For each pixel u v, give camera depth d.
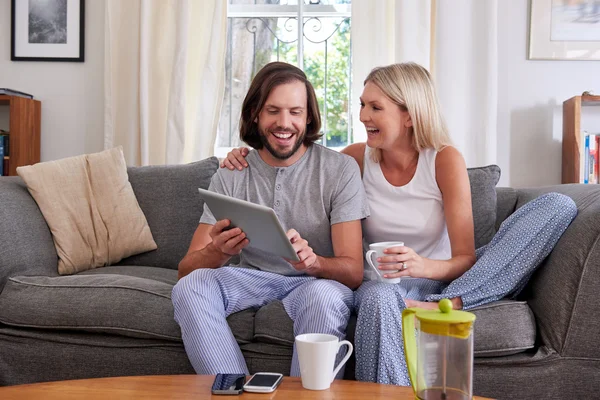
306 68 3.58
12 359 1.88
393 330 1.52
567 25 3.28
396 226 1.93
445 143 1.94
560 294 1.67
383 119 1.90
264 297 1.81
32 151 3.40
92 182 2.52
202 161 2.62
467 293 1.72
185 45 3.27
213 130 3.34
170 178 2.59
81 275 2.07
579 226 1.70
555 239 1.76
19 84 3.52
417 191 1.93
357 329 1.55
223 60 3.33
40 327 1.87
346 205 1.86
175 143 3.28
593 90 3.30
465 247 1.83
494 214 2.26
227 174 1.98
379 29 3.25
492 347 1.64
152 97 3.34
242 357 1.59
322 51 3.57
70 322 1.84
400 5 3.18
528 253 1.75
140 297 1.85
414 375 0.99
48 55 3.49
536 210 1.79
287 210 1.91
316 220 1.88
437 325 0.91
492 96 3.18
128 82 3.38
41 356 1.87
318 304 1.58
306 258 1.64
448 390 0.90
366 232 1.98
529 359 1.64
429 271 1.69
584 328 1.64
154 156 3.36
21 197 2.33
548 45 3.29
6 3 3.52
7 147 3.32
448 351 0.90
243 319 1.76
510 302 1.72
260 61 3.58
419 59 3.19
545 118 3.32
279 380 1.15
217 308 1.64
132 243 2.48
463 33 3.20
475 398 1.09
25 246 2.21
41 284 1.96
